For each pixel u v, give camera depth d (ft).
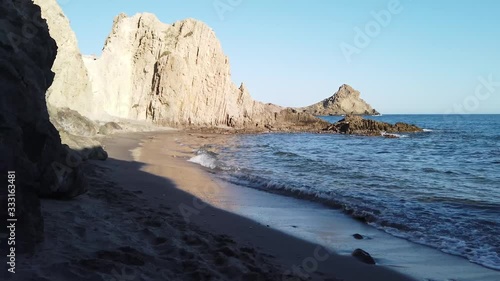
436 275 21.17
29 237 14.88
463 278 20.84
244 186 46.34
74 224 19.48
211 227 27.58
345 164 72.69
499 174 63.21
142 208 28.17
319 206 37.11
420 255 24.23
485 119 419.33
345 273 21.06
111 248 17.46
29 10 21.36
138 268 16.05
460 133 186.80
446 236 27.99
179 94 178.81
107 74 167.63
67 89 105.09
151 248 19.22
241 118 194.49
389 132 186.80
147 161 61.93
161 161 63.98
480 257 23.95
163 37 186.39
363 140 145.18
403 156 93.86
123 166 52.08
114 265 15.37
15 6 20.06
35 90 17.33
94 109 139.95
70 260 14.87
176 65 177.37
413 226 30.42
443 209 36.19
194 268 17.31
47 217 19.81
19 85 16.34
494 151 108.78
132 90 179.63
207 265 17.93
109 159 57.77
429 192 45.03
